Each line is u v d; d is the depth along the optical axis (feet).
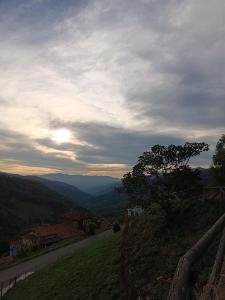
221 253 19.38
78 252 161.79
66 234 321.52
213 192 118.21
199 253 13.48
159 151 117.70
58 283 124.26
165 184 116.67
